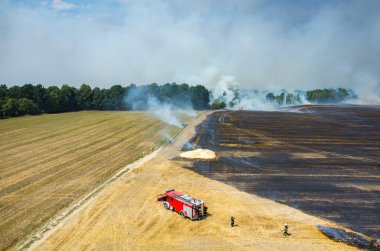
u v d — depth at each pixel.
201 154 59.59
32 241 29.31
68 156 58.97
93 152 62.22
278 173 50.50
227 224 33.50
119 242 29.55
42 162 54.88
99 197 39.56
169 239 30.33
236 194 41.66
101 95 168.00
